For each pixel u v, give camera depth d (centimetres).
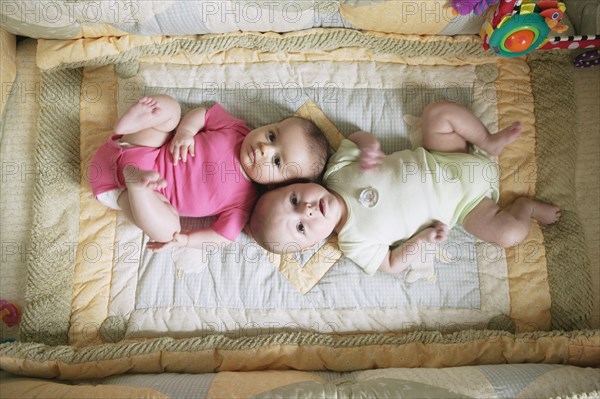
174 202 134
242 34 144
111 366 126
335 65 149
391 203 134
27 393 111
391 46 145
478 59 149
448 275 138
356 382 118
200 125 138
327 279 138
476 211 136
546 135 145
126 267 137
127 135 134
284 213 129
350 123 147
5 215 142
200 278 137
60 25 133
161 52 145
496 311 137
